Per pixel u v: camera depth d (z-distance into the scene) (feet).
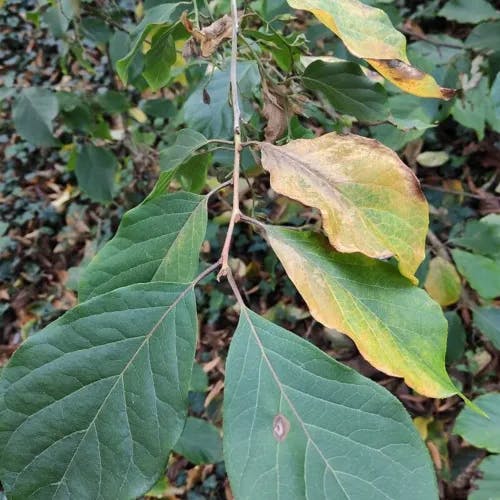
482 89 2.48
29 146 5.96
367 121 1.38
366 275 0.81
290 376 0.72
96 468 0.72
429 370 0.76
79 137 3.06
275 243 0.82
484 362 3.23
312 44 2.03
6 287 5.31
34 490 0.71
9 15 6.79
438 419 3.28
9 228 5.69
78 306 0.76
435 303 0.80
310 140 0.87
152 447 0.73
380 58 0.89
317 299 0.79
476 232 2.40
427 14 3.69
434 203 3.97
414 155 3.81
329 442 0.69
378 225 0.81
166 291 0.79
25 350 0.74
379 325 0.78
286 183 0.84
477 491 1.83
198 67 2.27
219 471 3.62
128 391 0.74
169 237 0.93
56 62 6.08
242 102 1.54
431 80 0.91
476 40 2.23
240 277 4.02
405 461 0.68
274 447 0.69
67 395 0.74
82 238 5.28
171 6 1.39
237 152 0.93
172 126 3.49
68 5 2.25
